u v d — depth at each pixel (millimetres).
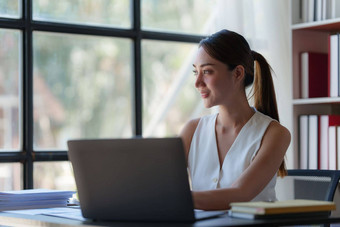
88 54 4238
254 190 1896
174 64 4535
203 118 2270
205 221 1494
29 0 3096
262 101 2230
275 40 3609
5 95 3410
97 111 4461
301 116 3365
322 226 2135
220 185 2109
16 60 3166
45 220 1668
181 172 1475
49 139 4219
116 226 1494
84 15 3582
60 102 4223
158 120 4574
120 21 3541
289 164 3385
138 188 1535
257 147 2064
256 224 1428
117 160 1555
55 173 3252
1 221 1850
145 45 4285
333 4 3221
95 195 1610
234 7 3521
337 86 3154
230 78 2082
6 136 3500
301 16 3410
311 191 2258
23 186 3074
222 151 2154
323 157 3244
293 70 3377
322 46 3498
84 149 1603
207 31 3807
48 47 4043
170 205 1501
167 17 4305
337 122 3252
